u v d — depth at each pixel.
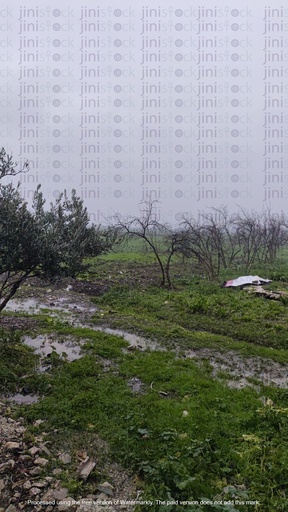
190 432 4.55
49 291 13.71
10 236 6.24
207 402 5.36
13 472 3.82
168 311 10.93
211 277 15.59
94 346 7.75
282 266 19.08
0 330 8.43
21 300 12.34
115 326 9.54
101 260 20.73
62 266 6.97
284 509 3.43
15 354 7.02
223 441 4.40
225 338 8.77
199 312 10.72
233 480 3.86
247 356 7.63
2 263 6.29
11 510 3.36
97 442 4.52
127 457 4.15
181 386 5.94
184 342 8.40
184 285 14.49
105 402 5.31
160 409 5.15
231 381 6.41
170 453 4.06
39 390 5.77
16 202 6.56
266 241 21.66
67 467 4.04
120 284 14.41
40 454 4.17
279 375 6.77
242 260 21.72
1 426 4.57
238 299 11.48
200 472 3.85
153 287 13.98
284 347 8.29
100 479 3.92
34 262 6.73
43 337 8.41
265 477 3.82
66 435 4.63
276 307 10.62
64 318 10.22
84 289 14.09
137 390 5.88
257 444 4.31
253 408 5.20
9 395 5.64
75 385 5.88
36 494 3.57
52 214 7.22
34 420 4.91
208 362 7.27
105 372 6.53
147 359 7.09
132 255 23.73
